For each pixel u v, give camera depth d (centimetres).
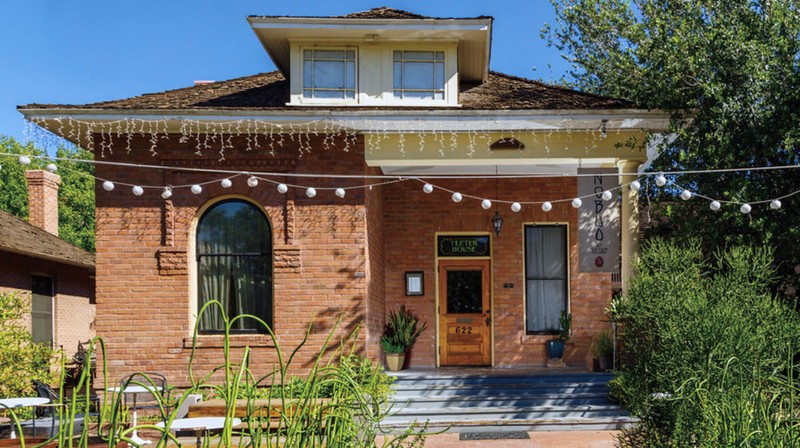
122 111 1190
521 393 1231
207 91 1446
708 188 1334
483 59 1430
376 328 1404
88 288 2448
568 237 1560
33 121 1195
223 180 1188
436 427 1130
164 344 1241
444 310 1576
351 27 1295
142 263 1251
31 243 1947
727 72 1311
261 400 844
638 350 962
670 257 1080
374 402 402
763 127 1272
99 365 1571
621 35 2148
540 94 1396
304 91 1332
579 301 1541
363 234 1252
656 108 1223
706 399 488
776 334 828
